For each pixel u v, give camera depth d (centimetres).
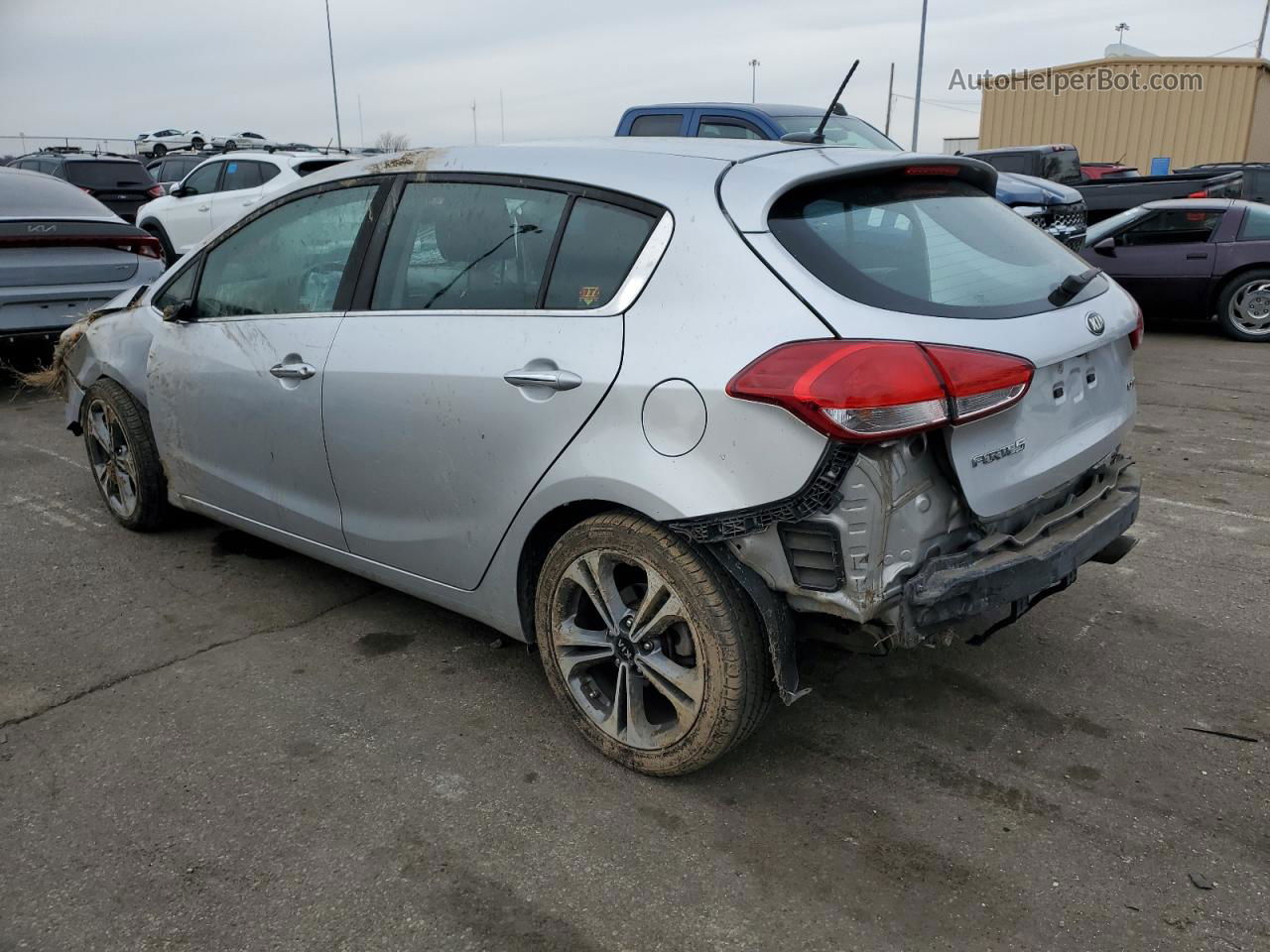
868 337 233
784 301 241
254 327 371
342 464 340
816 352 231
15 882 246
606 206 279
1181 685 334
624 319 263
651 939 228
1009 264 288
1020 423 257
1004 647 361
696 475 246
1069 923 230
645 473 254
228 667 353
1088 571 429
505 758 298
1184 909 233
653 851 256
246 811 273
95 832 264
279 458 368
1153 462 591
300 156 1221
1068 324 272
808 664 271
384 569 348
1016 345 250
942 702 325
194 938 229
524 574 305
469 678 346
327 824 268
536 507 285
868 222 268
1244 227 1016
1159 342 1038
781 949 224
